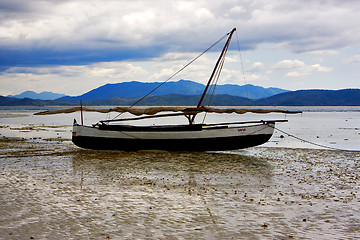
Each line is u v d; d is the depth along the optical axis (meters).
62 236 8.47
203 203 11.50
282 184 14.48
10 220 9.59
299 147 29.06
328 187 13.99
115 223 9.47
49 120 80.81
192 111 24.92
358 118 98.38
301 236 8.68
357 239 8.50
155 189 13.37
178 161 20.41
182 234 8.71
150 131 24.06
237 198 12.16
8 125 58.34
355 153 24.31
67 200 11.69
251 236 8.63
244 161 20.58
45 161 20.08
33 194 12.42
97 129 24.11
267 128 24.28
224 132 24.00
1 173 16.38
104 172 16.80
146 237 8.48
